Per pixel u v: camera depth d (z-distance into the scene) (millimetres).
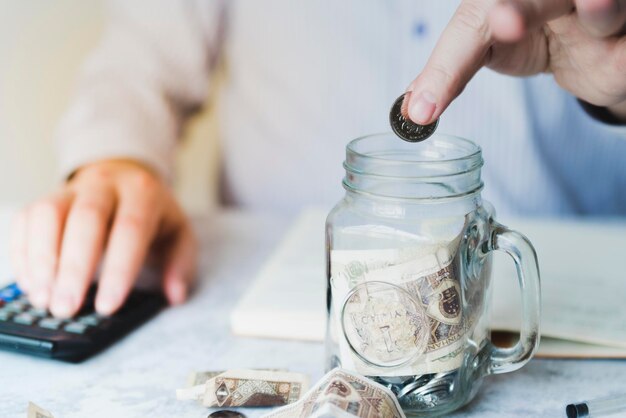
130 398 435
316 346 510
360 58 972
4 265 683
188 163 1357
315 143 1021
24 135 1184
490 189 963
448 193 383
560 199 960
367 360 385
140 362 484
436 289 375
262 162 1053
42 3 1141
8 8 1127
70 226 566
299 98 1010
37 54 1156
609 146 922
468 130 938
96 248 559
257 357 490
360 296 381
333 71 987
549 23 440
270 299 542
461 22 379
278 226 827
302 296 548
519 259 395
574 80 474
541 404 423
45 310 534
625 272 603
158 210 640
